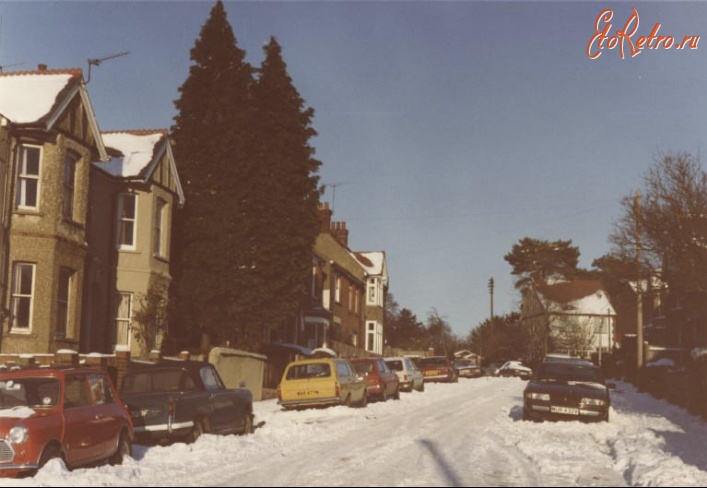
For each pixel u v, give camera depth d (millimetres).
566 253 102875
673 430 21391
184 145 35031
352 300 62781
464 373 63062
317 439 17562
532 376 23875
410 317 109000
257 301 34062
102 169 29188
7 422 11359
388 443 16812
